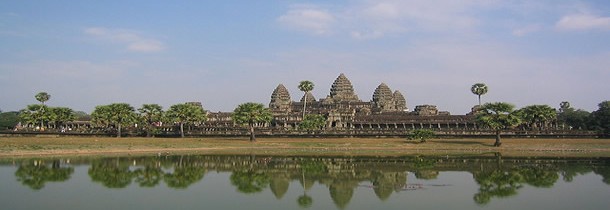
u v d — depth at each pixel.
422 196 60.28
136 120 197.50
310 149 146.38
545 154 125.19
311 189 65.75
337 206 54.31
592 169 87.94
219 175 80.81
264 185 69.44
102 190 64.50
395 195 60.97
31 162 99.12
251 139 168.88
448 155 123.00
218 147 148.62
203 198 58.94
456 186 67.94
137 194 61.59
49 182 70.81
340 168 90.94
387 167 92.31
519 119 144.25
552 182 71.62
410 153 131.12
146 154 125.81
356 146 149.75
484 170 86.62
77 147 129.62
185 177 78.06
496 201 57.12
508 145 145.50
